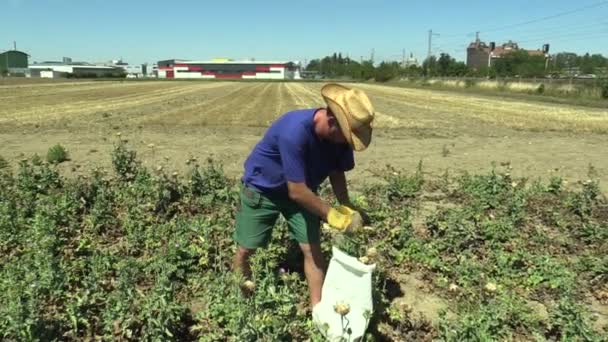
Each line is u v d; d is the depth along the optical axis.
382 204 6.98
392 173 9.13
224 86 70.88
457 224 5.96
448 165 11.09
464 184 8.47
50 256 4.65
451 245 5.80
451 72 117.69
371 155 12.27
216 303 4.09
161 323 3.84
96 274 4.55
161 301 3.93
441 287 5.06
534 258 5.50
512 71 105.38
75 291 4.65
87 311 4.16
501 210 7.26
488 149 13.67
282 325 3.75
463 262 5.23
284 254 5.38
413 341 4.09
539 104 36.09
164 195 6.80
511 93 54.50
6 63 164.25
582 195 7.69
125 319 3.94
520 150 13.58
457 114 26.53
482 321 3.92
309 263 4.18
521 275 5.24
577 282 5.26
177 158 11.05
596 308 4.84
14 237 5.76
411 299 4.90
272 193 4.14
